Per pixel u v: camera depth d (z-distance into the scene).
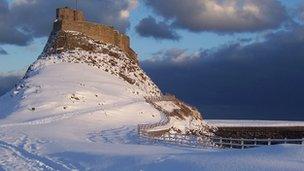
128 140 57.25
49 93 99.62
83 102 97.88
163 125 83.69
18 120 81.94
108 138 59.66
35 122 79.38
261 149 31.34
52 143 47.41
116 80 123.38
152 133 67.44
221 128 139.62
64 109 92.12
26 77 119.94
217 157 29.31
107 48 140.38
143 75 140.88
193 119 121.50
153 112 103.69
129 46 155.88
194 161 28.44
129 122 89.19
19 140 50.91
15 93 104.81
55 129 68.38
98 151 38.31
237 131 141.38
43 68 121.56
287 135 153.50
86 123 81.50
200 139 55.44
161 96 126.69
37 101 95.06
